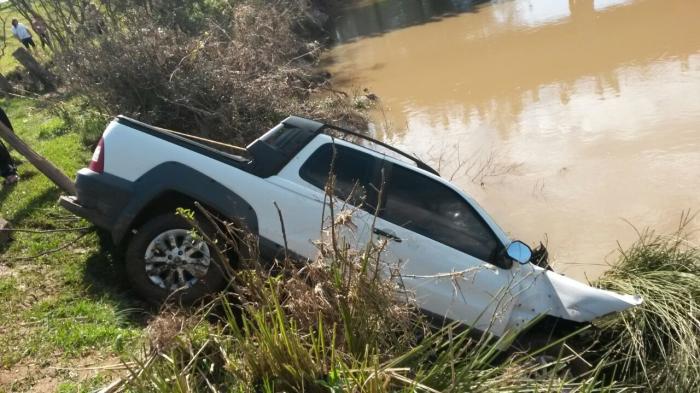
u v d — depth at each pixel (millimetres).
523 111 11672
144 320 5062
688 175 8523
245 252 5125
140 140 5316
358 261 4098
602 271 7051
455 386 3564
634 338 4805
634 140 9711
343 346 3832
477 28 18734
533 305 5102
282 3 15297
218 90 9445
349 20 24438
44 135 10195
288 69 11242
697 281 5367
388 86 14477
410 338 4008
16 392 4109
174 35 9945
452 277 4633
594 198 8406
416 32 19891
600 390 4164
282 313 3834
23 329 4793
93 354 4516
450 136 11023
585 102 11539
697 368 4562
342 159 5387
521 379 3830
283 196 5211
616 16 16812
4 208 6848
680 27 14859
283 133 5453
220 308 5141
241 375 3721
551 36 16156
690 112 10227
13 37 19453
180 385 3533
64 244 6160
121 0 13117
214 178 5223
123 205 5234
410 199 5285
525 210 8398
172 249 5152
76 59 9672
